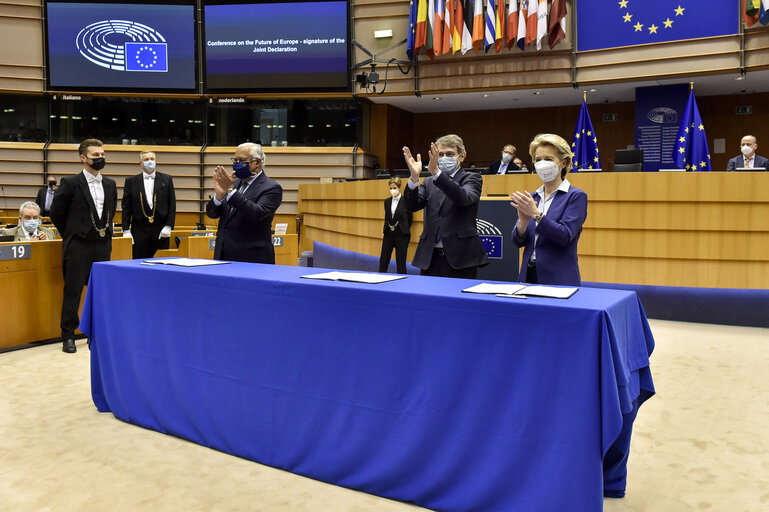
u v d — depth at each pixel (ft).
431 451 6.47
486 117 43.11
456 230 10.34
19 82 39.27
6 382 11.44
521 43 32.94
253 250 11.51
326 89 38.29
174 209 19.06
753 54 29.60
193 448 8.34
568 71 33.73
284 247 24.36
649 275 18.20
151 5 38.60
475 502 6.21
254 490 7.07
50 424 9.24
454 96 37.91
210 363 8.26
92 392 9.89
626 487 7.29
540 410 5.83
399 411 6.67
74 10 38.63
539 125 41.81
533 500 5.86
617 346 5.64
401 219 21.98
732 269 17.42
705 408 10.25
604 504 6.82
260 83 38.73
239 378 7.97
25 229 15.90
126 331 9.31
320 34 37.81
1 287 14.05
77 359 13.24
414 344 6.55
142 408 9.17
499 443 6.06
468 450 6.24
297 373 7.42
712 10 30.14
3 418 9.48
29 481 7.28
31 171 40.32
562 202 8.85
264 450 7.77
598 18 32.68
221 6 38.32
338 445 7.13
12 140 40.40
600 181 18.44
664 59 31.24
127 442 8.54
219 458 8.00
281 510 6.61
